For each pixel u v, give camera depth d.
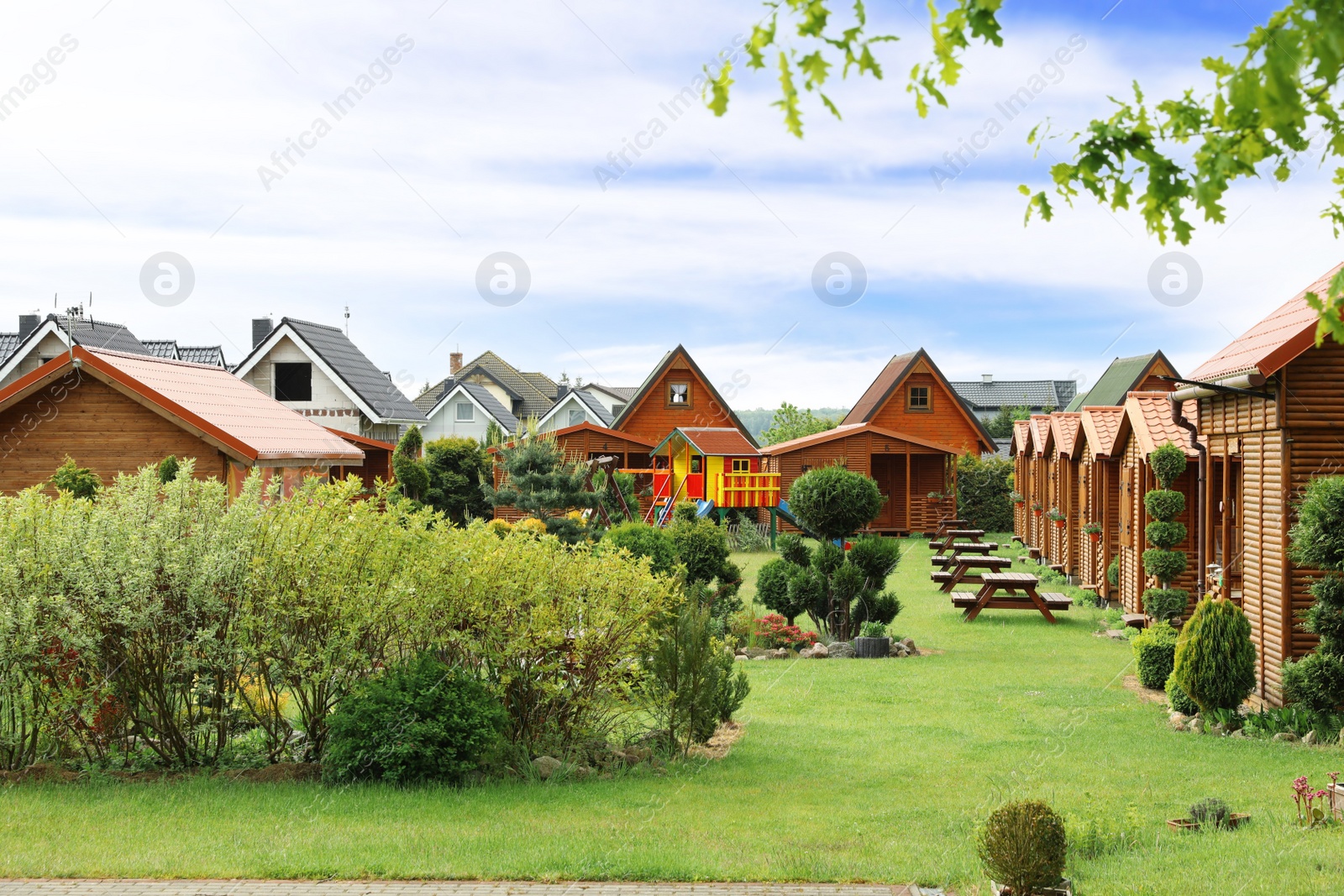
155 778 9.86
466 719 9.84
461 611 10.43
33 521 9.96
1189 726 12.14
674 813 8.66
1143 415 20.30
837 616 19.41
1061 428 29.66
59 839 7.76
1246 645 12.02
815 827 8.19
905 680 15.59
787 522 42.53
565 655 10.83
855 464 43.50
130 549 9.95
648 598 11.11
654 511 38.28
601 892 6.78
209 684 10.23
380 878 7.04
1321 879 6.45
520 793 9.38
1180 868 6.87
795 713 13.30
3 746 10.02
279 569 10.14
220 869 7.09
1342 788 8.30
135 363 21.11
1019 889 6.42
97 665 9.97
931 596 26.09
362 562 10.26
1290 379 12.38
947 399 47.50
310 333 42.88
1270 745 11.07
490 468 35.62
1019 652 18.23
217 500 10.38
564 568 10.93
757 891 6.79
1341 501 10.95
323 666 10.08
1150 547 20.33
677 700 10.90
